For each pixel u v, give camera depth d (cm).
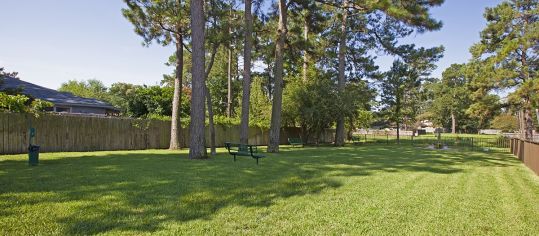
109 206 539
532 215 573
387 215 545
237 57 3594
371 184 815
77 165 1045
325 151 1928
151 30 1755
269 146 1827
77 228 436
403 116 3509
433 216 547
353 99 2666
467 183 881
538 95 2094
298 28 2061
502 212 587
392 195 695
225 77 4303
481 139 3744
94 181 745
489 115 3112
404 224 500
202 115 1333
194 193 649
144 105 3067
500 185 870
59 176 805
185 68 3288
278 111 1834
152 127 2078
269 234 440
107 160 1223
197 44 1314
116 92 4566
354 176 933
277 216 519
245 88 1769
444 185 837
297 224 484
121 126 1916
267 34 2091
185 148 2106
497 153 2148
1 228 425
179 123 2011
